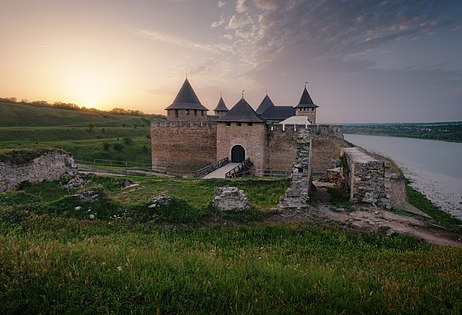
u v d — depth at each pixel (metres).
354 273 4.70
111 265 4.16
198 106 34.47
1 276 3.39
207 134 27.95
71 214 8.43
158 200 9.08
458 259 5.81
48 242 5.11
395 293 3.75
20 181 13.49
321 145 25.17
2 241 4.71
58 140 48.88
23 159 13.72
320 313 3.21
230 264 4.78
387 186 11.19
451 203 24.58
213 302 3.31
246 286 3.71
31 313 2.96
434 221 9.80
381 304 3.44
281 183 14.30
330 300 3.51
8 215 7.77
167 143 29.06
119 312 3.03
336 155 25.17
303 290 3.71
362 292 3.71
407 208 17.80
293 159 25.33
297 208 9.80
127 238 6.87
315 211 10.11
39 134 48.72
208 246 6.74
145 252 5.09
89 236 7.11
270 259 5.70
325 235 7.88
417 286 4.09
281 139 25.45
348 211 10.25
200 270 4.24
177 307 3.16
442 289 4.05
